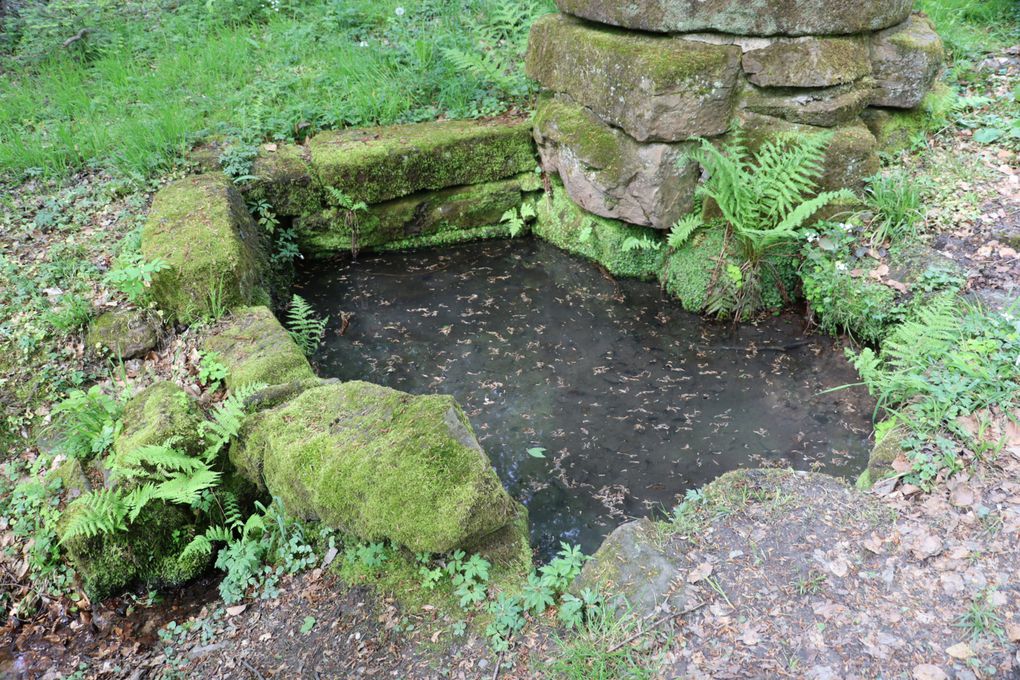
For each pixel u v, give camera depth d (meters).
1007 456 2.90
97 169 5.37
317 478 3.01
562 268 5.45
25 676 2.91
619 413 4.03
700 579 2.68
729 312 4.70
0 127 5.69
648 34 4.52
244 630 2.90
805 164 4.23
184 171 5.29
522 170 5.73
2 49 6.89
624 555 2.82
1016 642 2.34
